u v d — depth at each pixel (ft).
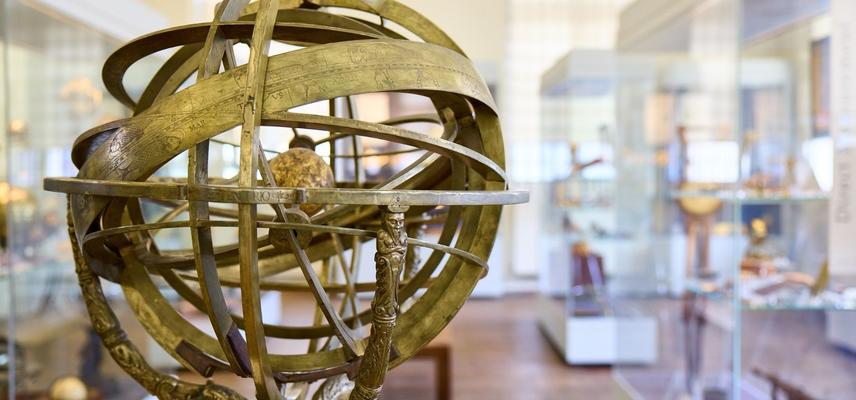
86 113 8.09
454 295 2.29
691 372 9.20
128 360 2.24
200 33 1.95
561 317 13.46
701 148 8.40
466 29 19.30
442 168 2.53
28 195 7.18
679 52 8.71
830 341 10.75
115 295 8.05
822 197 7.38
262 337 1.77
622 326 10.00
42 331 7.54
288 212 1.95
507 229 22.39
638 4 9.32
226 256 2.19
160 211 7.25
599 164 12.87
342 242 2.94
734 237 7.11
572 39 21.91
